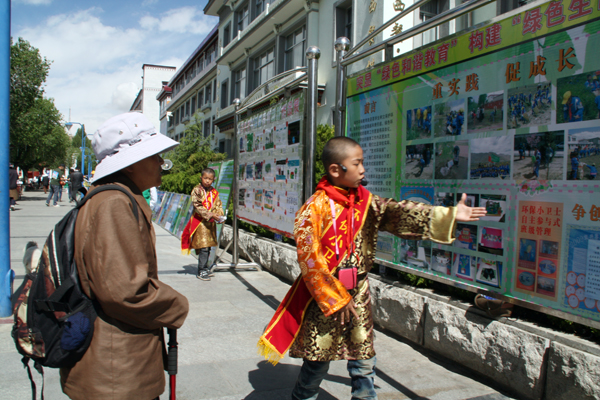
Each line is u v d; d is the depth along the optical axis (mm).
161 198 16078
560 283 2375
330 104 11000
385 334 4004
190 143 21094
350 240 2127
